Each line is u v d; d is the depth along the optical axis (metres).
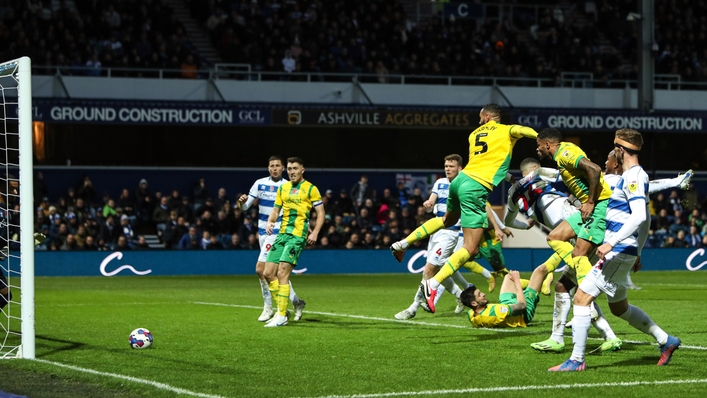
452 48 28.53
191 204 25.42
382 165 27.55
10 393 5.78
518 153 27.06
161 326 9.93
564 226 7.86
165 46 25.73
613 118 26.75
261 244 11.22
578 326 6.68
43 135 24.73
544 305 12.73
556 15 31.38
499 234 10.30
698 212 26.69
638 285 18.06
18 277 19.92
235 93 25.80
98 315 11.34
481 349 7.92
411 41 28.48
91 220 22.72
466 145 28.09
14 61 7.54
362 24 28.78
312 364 7.05
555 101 27.59
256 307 12.60
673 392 5.80
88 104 23.83
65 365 6.89
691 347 8.03
